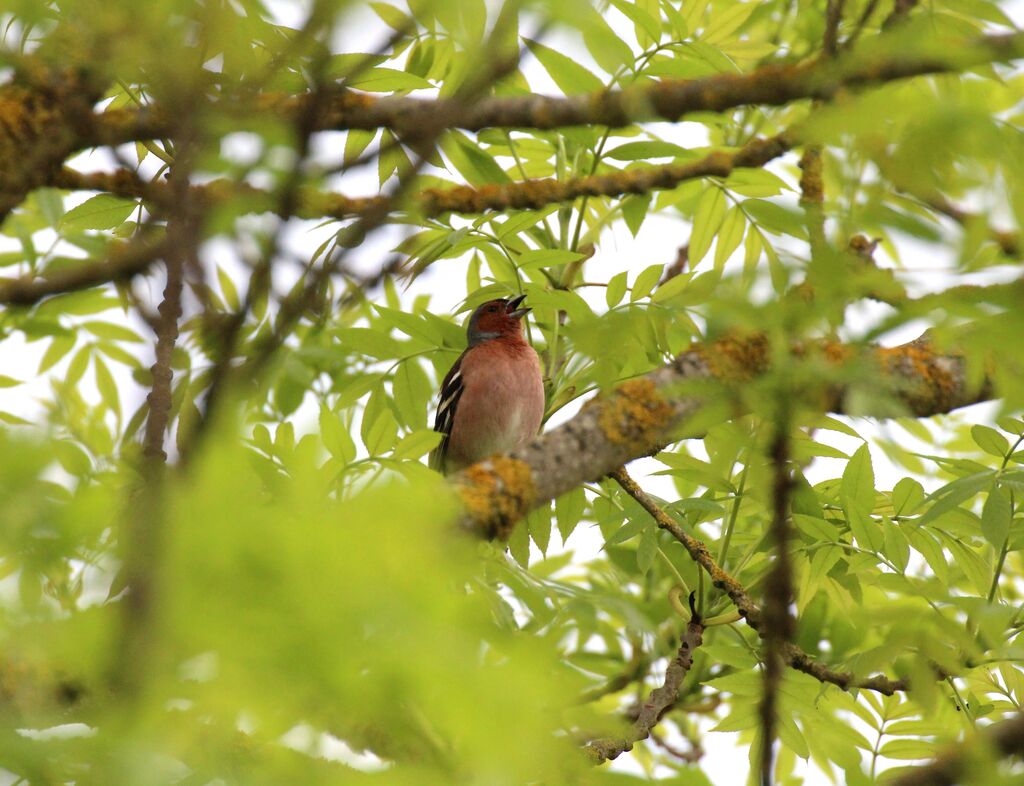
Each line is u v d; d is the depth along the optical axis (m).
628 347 7.55
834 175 3.99
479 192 7.73
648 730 8.70
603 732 3.15
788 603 4.74
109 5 4.38
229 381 3.51
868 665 5.24
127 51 4.40
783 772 9.70
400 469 6.36
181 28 4.37
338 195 6.95
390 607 2.77
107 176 7.19
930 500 8.00
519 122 6.40
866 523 8.29
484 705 2.81
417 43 8.57
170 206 4.69
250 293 4.64
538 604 7.34
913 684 5.20
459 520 5.46
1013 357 4.00
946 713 8.71
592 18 3.56
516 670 2.92
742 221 9.73
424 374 10.34
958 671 5.07
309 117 4.50
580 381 9.89
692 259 10.00
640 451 6.06
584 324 5.10
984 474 7.95
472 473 5.71
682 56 8.48
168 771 2.78
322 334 11.19
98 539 2.91
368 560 2.76
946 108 3.63
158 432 4.49
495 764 2.77
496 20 4.20
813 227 4.61
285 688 2.84
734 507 9.05
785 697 8.52
